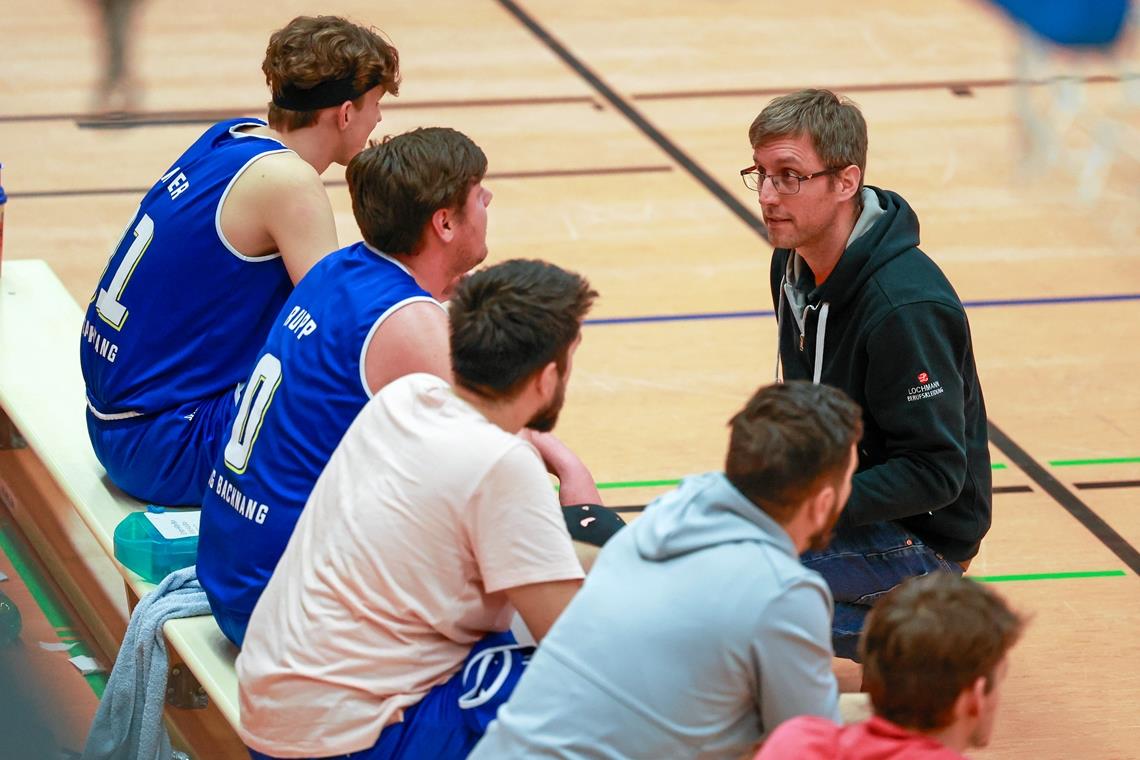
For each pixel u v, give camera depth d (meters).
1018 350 18.69
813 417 7.36
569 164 24.52
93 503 12.03
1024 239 22.17
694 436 16.44
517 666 8.34
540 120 26.42
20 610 12.98
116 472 11.94
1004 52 30.80
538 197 23.12
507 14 32.66
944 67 29.83
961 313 10.72
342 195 23.00
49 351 14.82
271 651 8.37
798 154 10.58
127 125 25.30
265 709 8.37
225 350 11.48
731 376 17.95
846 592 11.36
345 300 9.50
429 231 9.62
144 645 10.45
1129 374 18.16
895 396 10.64
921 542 11.44
